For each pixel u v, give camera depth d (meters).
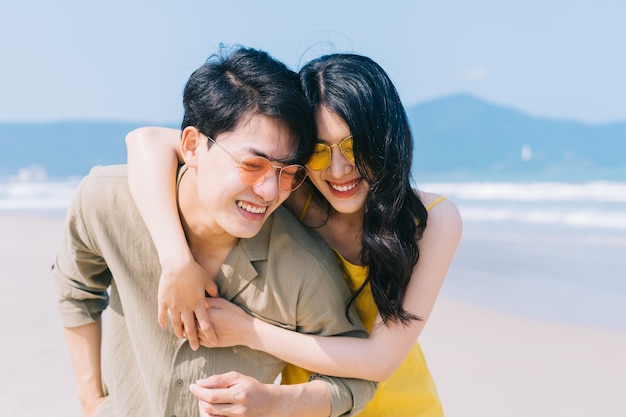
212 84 2.37
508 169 40.97
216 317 2.58
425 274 2.94
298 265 2.61
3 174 38.88
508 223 13.74
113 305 2.86
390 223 2.77
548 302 7.31
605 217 14.17
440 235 2.96
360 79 2.62
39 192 25.36
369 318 3.04
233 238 2.61
